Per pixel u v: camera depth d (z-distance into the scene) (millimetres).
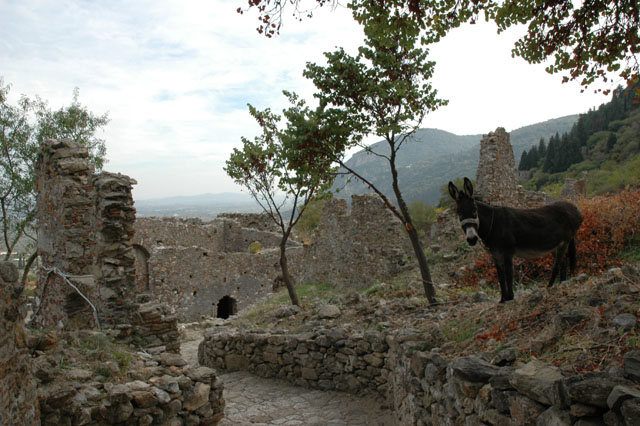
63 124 19438
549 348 4258
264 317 14648
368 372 8492
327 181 13664
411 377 6090
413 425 5961
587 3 7398
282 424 7625
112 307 9102
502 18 7957
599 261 11133
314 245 25750
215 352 11703
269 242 36188
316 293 21562
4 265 4090
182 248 26016
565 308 4961
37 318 13000
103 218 9203
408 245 20344
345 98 10898
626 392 2861
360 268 20312
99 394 5730
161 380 6441
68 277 10227
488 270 13117
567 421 3109
